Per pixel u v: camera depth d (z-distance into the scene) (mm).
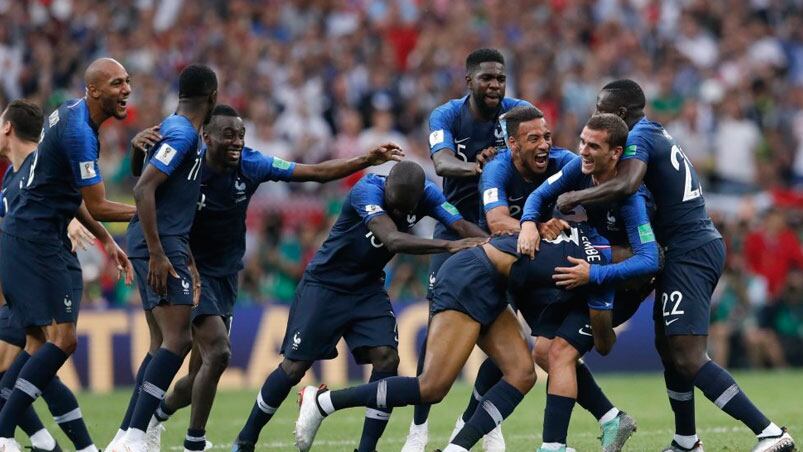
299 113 56094
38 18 57719
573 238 23109
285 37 62031
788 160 61000
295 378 25109
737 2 70688
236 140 25172
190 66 24328
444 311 22891
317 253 25531
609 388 42656
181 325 23812
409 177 24141
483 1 66125
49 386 24844
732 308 49688
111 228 44469
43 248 24141
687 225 23844
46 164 24094
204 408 25109
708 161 59312
